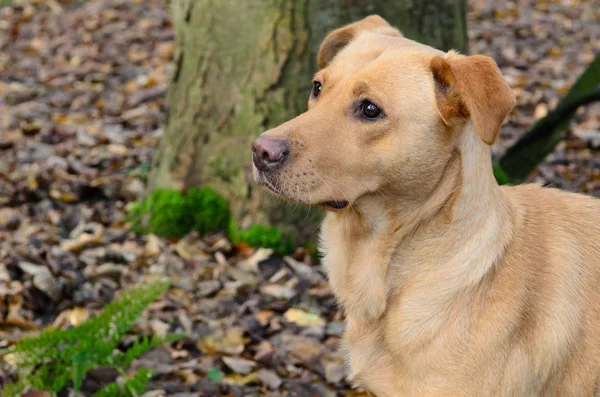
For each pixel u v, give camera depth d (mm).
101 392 3566
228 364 4004
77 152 6656
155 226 5281
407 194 3010
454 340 2879
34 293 4387
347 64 3123
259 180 3029
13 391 3430
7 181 6020
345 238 3188
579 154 7098
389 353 3041
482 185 2965
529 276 2932
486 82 2762
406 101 2941
